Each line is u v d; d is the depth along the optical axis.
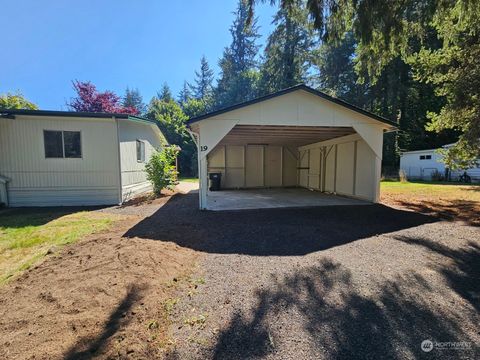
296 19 5.96
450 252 3.96
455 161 8.96
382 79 20.80
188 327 2.19
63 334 2.04
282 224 5.75
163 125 25.78
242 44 34.22
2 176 8.09
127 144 9.35
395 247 4.20
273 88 24.23
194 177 24.50
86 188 8.55
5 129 8.05
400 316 2.35
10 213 7.21
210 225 5.65
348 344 2.00
